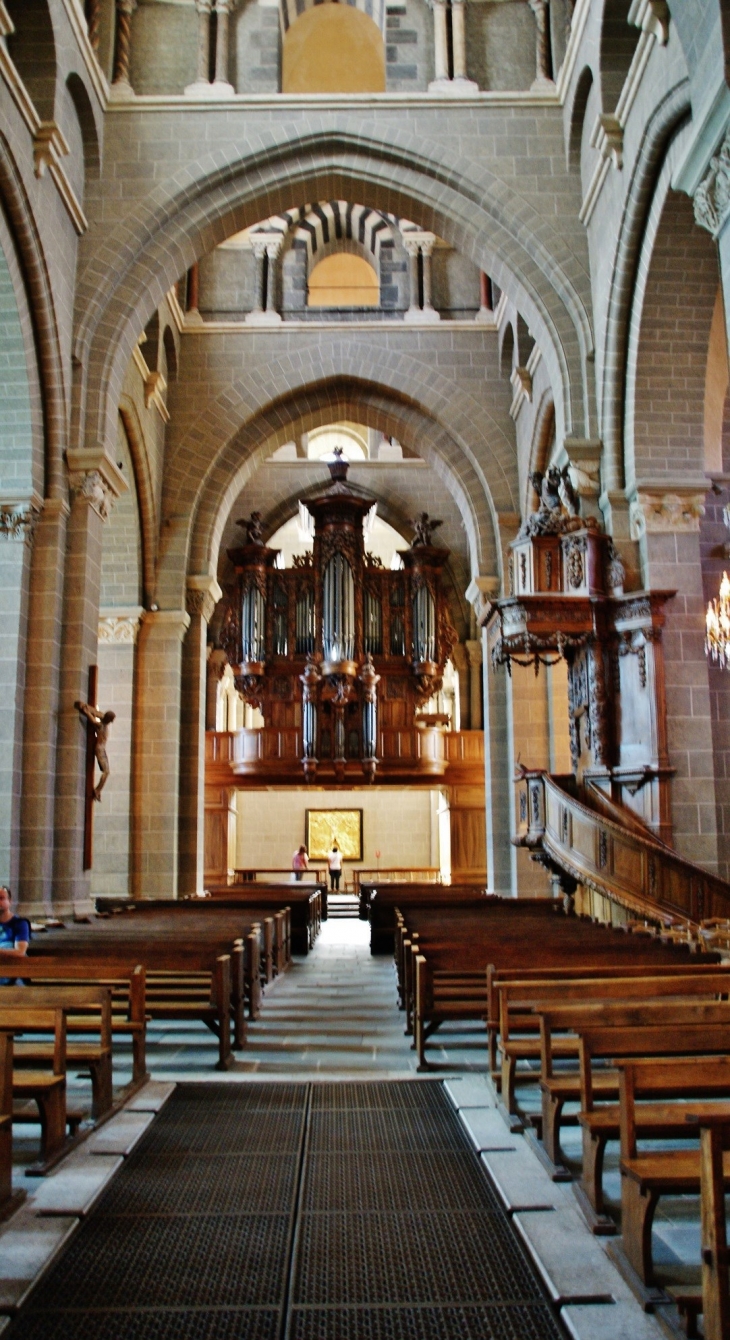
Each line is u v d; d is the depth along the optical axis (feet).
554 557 49.90
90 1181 18.08
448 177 54.08
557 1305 13.57
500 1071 24.89
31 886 44.73
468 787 92.22
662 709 46.68
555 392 53.98
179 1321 13.34
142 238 52.34
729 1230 15.20
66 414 48.65
